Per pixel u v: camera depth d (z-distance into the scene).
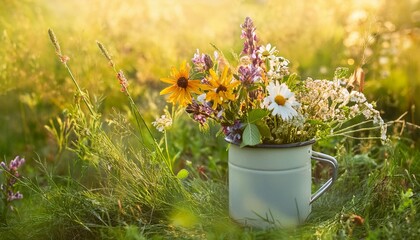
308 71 1.27
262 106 0.72
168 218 0.77
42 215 0.80
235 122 0.72
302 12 1.41
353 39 1.31
